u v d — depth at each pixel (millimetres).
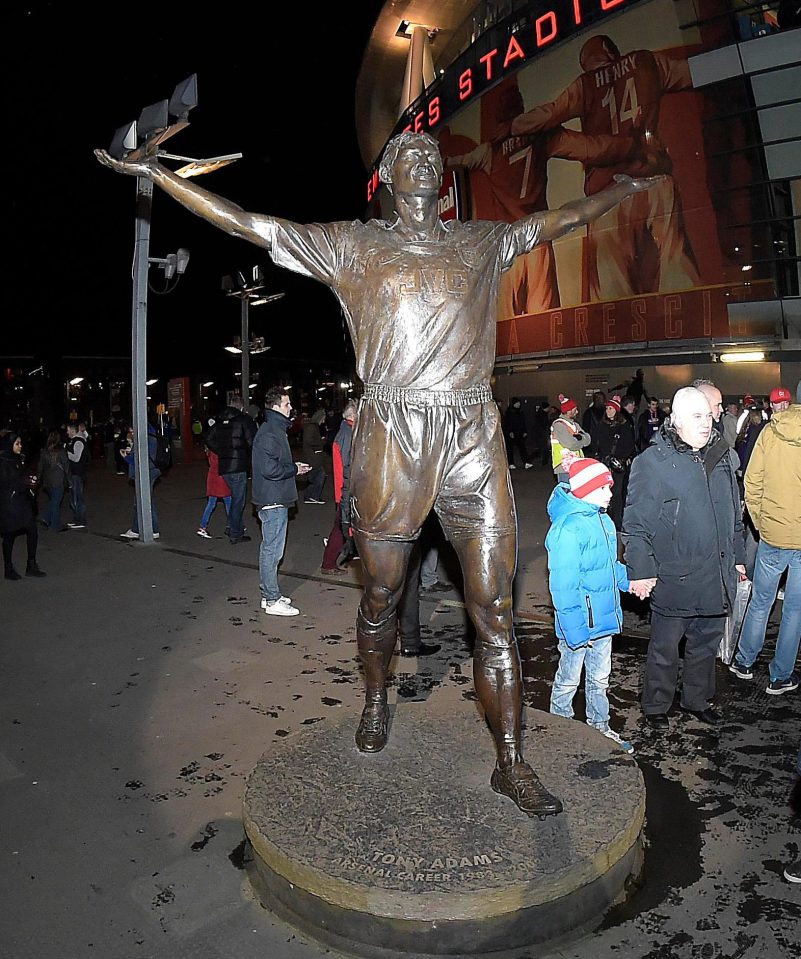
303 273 3436
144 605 7516
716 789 3949
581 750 3727
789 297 20469
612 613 4199
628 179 3637
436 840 3029
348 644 6246
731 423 8258
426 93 29516
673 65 20766
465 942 2807
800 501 4809
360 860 2928
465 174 27766
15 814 3816
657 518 4406
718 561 4441
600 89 22516
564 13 22750
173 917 3066
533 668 5695
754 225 20562
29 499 8750
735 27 19531
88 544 10789
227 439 10531
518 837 3043
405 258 3254
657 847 3475
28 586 8367
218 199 3289
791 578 4895
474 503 3268
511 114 25344
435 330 3223
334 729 3975
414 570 5828
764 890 3176
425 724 4016
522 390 27453
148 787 4066
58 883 3279
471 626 6633
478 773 3510
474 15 28812
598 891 3004
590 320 24547
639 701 5004
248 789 3414
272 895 3135
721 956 2812
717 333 21594
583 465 4098
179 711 5008
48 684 5512
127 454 11898
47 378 39906
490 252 3352
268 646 6227
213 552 10055
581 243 24469
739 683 5250
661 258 22359
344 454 8180
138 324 10477
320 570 8719
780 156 19859
